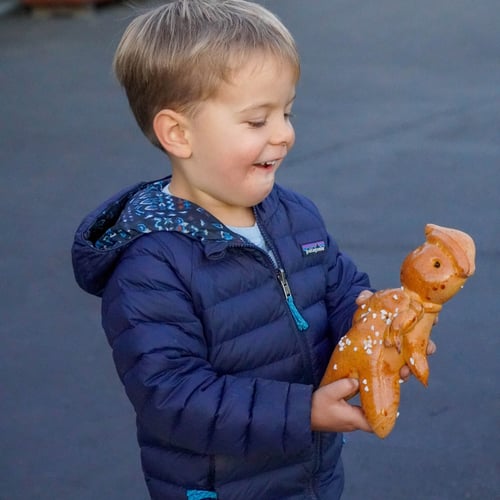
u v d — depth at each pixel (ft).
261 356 8.01
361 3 55.11
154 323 7.60
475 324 17.13
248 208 8.43
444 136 29.12
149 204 8.00
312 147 28.48
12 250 21.40
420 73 37.78
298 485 8.30
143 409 7.53
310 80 37.19
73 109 34.17
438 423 14.34
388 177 25.59
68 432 14.42
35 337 17.31
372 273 19.63
